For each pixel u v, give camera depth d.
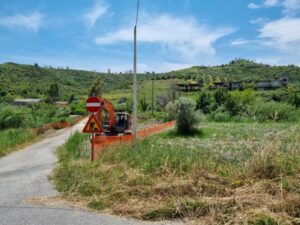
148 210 6.09
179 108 29.12
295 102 50.69
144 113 64.44
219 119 47.25
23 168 13.70
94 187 7.64
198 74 175.00
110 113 24.02
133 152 10.09
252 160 7.63
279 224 5.24
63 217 6.05
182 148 10.53
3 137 24.05
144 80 155.38
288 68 170.62
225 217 5.65
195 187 6.89
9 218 6.04
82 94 126.81
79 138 21.38
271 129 26.88
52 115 50.31
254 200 6.07
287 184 6.48
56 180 9.18
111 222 5.77
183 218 5.88
